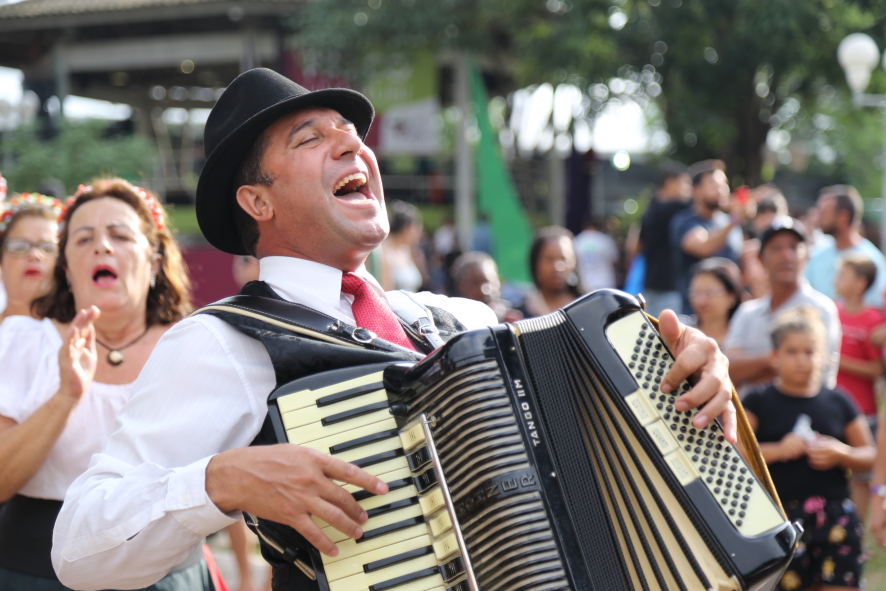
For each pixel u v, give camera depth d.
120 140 15.60
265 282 2.07
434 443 1.73
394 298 2.28
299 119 2.01
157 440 1.83
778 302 4.53
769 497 1.71
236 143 1.99
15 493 2.49
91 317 2.49
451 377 1.72
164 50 16.81
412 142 15.70
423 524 1.74
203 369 1.88
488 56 16.73
